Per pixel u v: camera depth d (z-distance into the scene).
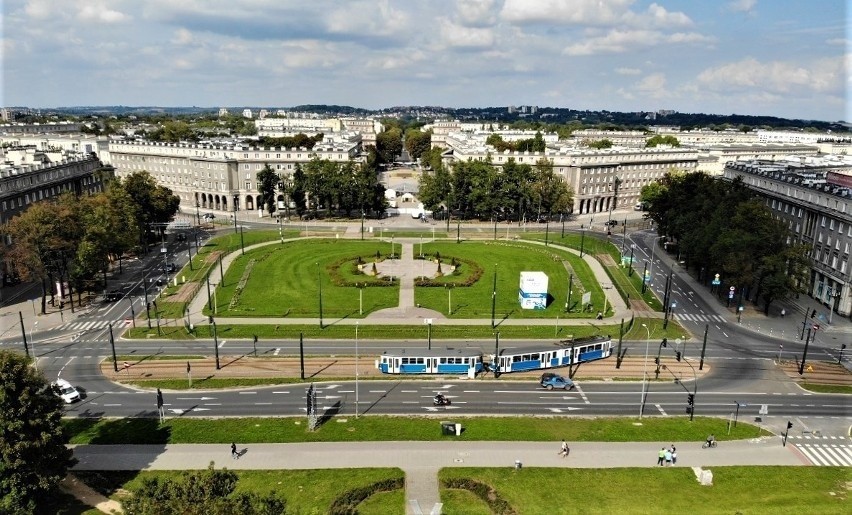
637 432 78.56
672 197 187.38
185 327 115.31
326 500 63.19
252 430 77.75
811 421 83.81
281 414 82.69
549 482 67.12
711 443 75.94
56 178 177.38
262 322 117.69
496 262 161.75
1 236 139.25
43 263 123.56
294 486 65.75
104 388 90.25
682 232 162.12
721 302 136.62
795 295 139.00
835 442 78.19
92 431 77.50
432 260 163.25
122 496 64.44
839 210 133.88
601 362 102.94
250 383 92.06
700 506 63.91
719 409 86.75
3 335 111.56
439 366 96.75
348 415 82.50
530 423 80.44
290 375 95.19
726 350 109.12
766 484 68.19
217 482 53.22
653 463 71.69
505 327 116.44
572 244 186.62
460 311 124.38
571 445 75.06
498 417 82.19
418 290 137.12
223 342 108.25
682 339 113.62
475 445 74.62
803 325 120.62
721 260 130.38
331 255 166.62
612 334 114.81
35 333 112.88
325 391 90.00
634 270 159.38
